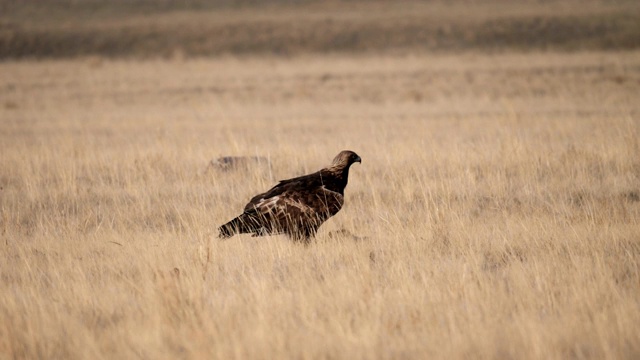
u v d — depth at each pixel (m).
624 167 50.94
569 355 22.17
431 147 61.56
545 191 45.38
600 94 111.81
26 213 44.22
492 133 75.88
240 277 30.03
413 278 28.98
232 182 50.50
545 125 80.69
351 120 95.38
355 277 28.25
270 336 23.17
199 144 71.12
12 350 23.17
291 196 34.03
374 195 43.41
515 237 34.56
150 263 31.14
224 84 144.12
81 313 26.55
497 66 154.88
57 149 68.06
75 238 36.72
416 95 119.31
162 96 132.38
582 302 25.47
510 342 22.72
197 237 35.53
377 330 23.61
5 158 62.25
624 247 32.62
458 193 45.09
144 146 70.94
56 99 131.50
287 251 33.03
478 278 28.12
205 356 21.97
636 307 25.09
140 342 23.36
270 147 67.94
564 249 32.88
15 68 189.50
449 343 22.77
